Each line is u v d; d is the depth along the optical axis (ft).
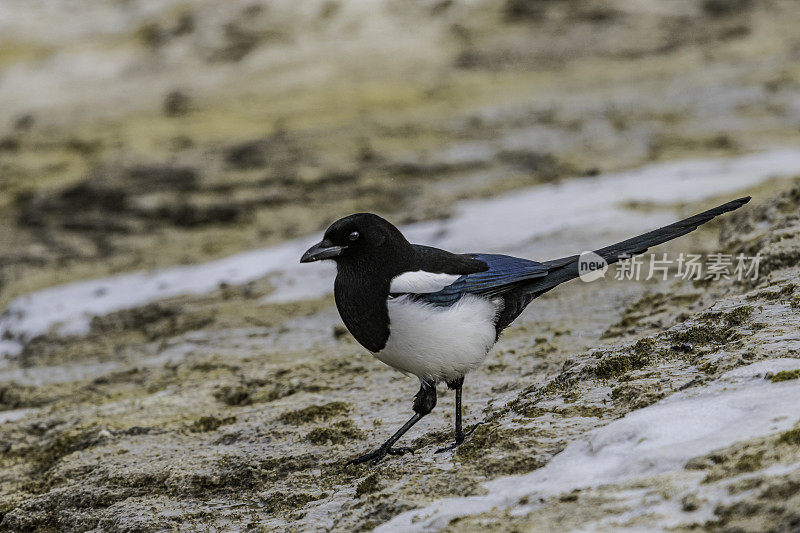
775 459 17.26
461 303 24.73
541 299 40.47
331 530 21.16
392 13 127.65
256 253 61.26
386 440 27.55
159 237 73.46
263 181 79.82
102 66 121.19
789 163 61.72
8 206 84.48
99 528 26.08
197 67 118.93
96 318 51.75
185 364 40.57
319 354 38.60
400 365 25.50
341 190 77.20
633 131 83.76
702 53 110.52
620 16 122.52
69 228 77.20
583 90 100.01
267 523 23.70
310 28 125.39
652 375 24.44
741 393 21.07
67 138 98.84
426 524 19.26
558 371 28.96
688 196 54.80
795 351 23.08
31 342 50.65
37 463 32.55
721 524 15.90
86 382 41.42
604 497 17.90
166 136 95.50
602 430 21.16
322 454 27.43
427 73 113.19
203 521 25.00
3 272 69.21
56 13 133.69
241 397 35.40
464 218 59.41
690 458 18.52
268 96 107.96
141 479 28.22
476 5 128.77
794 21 117.91
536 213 56.65
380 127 91.56
